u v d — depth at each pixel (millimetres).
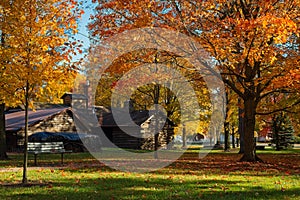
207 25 15016
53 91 10711
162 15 14828
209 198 7590
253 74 16812
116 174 11867
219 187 8977
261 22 12555
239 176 11523
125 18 15656
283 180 10445
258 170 13734
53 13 9695
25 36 9328
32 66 9562
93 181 10031
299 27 13992
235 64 16297
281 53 15109
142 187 9000
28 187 9078
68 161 18172
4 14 9461
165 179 10430
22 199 7516
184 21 15234
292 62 14727
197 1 14836
